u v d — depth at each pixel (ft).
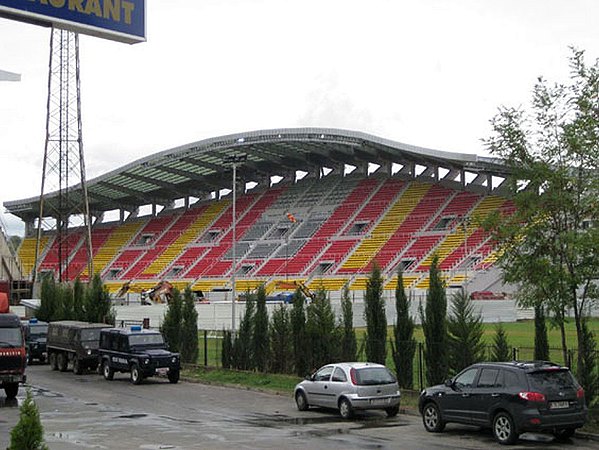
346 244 303.48
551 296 67.00
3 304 100.68
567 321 69.31
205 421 73.77
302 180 369.50
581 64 73.00
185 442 61.11
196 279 320.91
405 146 265.54
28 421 37.22
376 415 77.87
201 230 363.15
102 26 44.70
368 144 282.36
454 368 83.20
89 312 159.94
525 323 211.00
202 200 398.83
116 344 114.93
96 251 382.22
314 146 306.55
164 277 333.42
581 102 68.13
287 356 111.24
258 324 115.65
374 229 305.73
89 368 128.26
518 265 68.59
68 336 129.39
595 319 202.08
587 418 63.21
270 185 378.73
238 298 252.42
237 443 60.39
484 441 61.31
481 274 238.48
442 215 293.43
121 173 332.39
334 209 332.39
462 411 63.52
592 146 67.05
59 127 250.16
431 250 275.80
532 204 68.49
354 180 349.41
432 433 65.92
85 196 253.65
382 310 98.17
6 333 90.07
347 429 68.54
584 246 63.72
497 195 291.99
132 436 64.39
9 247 307.17
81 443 60.75
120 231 396.57
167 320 131.75
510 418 58.95
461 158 260.01
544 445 59.16
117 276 350.43
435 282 88.84
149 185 366.22
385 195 327.26
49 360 136.36
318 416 77.41
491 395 60.80
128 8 45.75
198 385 108.37
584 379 68.90
